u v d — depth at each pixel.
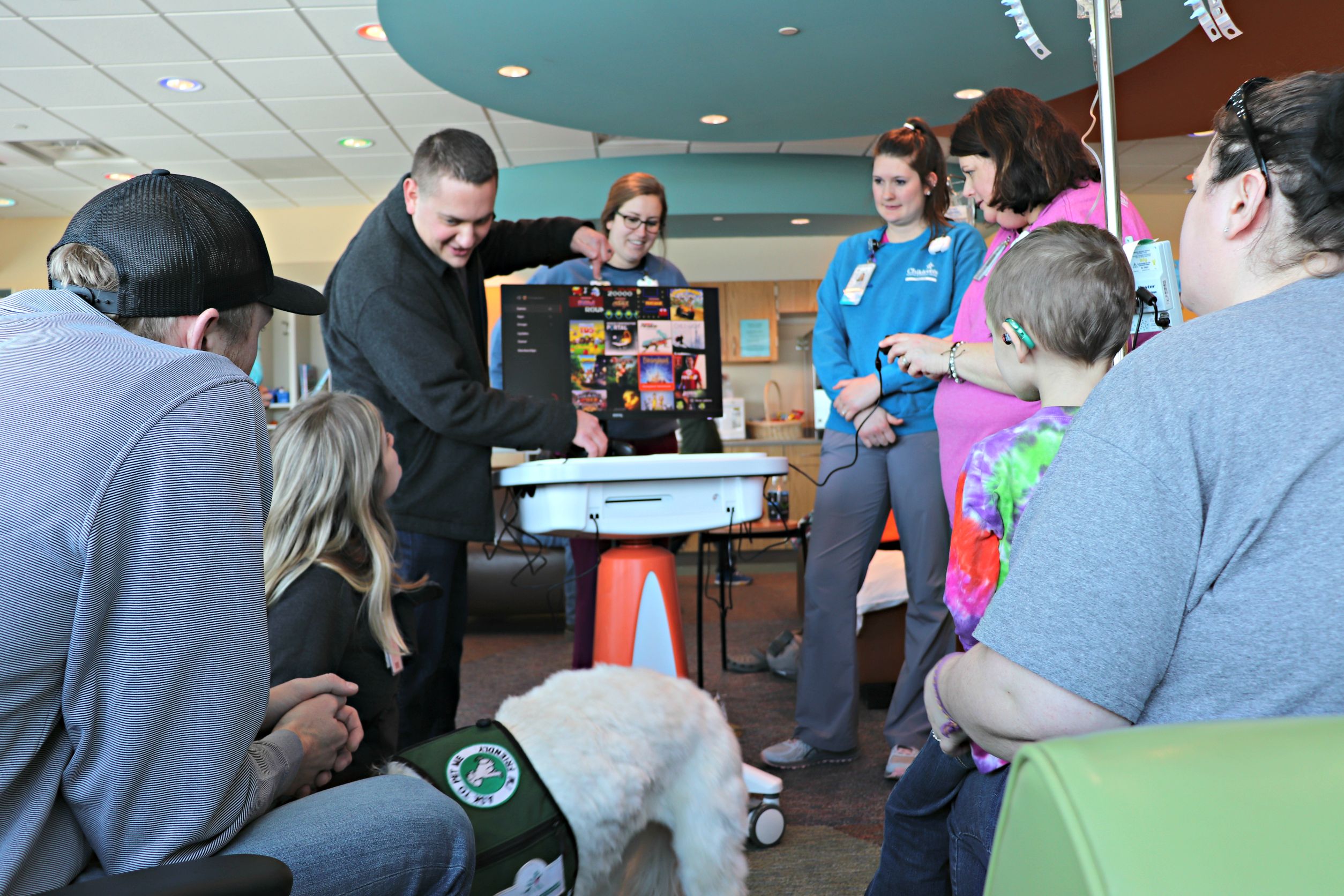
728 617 5.14
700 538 2.91
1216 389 0.72
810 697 2.69
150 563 0.80
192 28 4.87
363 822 0.95
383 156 7.20
